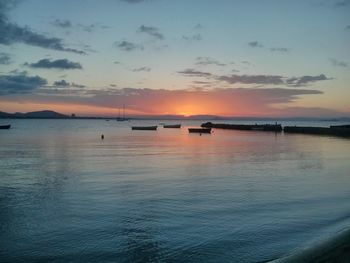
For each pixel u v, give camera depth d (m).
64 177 34.59
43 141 90.81
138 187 29.05
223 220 19.39
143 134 135.25
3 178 34.06
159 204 23.05
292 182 31.45
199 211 21.23
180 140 97.25
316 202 23.66
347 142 84.31
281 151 62.62
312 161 47.81
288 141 89.38
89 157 53.66
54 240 16.38
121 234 17.19
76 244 15.88
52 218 19.95
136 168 41.16
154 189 28.16
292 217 19.98
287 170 39.34
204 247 15.47
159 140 97.81
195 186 29.45
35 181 32.34
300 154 57.12
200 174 36.41
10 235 17.11
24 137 109.06
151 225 18.55
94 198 24.95
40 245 15.78
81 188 28.77
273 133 133.38
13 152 61.62
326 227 18.23
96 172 37.88
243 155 56.34
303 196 25.48
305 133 127.62
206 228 18.00
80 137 111.25
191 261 14.11
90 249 15.34
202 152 61.84
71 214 20.75
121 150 65.94
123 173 37.12
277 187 29.00
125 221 19.27
